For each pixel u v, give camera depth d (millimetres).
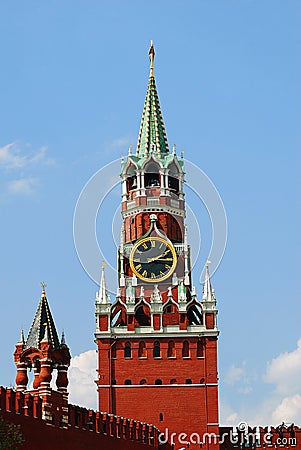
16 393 135750
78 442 154125
